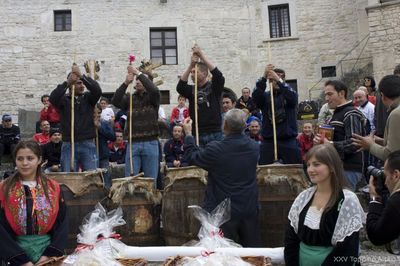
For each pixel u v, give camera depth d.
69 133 5.61
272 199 4.40
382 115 5.36
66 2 17.34
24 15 17.17
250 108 8.67
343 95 4.71
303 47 17.38
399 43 14.83
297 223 2.99
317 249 2.89
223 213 3.46
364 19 16.77
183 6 17.72
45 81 16.98
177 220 4.52
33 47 17.08
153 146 5.72
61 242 3.43
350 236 2.79
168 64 17.56
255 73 17.56
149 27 17.52
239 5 17.84
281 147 5.18
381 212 3.00
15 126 10.12
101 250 3.05
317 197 2.99
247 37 17.72
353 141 3.76
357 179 4.59
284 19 17.80
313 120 9.55
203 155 4.03
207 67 5.35
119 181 4.59
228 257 2.99
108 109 10.07
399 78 3.78
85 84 5.55
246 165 4.00
